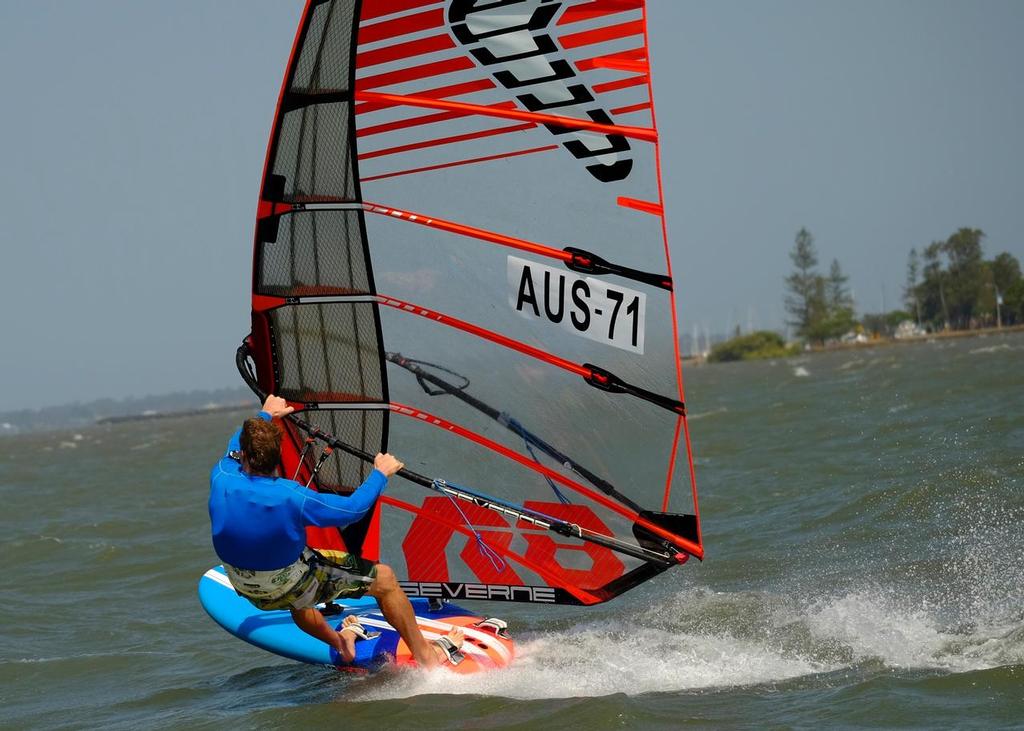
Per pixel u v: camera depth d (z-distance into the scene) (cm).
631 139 1925
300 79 1983
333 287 2123
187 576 3566
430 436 2202
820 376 15412
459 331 2114
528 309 2066
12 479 9394
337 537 2325
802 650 2117
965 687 1814
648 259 1969
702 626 2341
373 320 2134
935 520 3170
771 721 1742
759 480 4353
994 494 3359
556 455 2134
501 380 2125
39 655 2673
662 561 2128
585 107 1933
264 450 1941
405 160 2027
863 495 3612
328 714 1939
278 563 1948
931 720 1681
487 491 2208
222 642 2692
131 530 4672
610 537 2159
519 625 2486
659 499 2098
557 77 1931
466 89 1975
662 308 1980
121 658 2584
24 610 3197
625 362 2034
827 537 3150
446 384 2150
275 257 2125
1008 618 2181
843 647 2111
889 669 1953
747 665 2058
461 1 1934
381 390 2184
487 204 2022
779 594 2559
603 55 1905
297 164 2052
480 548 2248
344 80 1992
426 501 2258
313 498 1927
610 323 2022
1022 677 1827
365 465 2244
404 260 2086
